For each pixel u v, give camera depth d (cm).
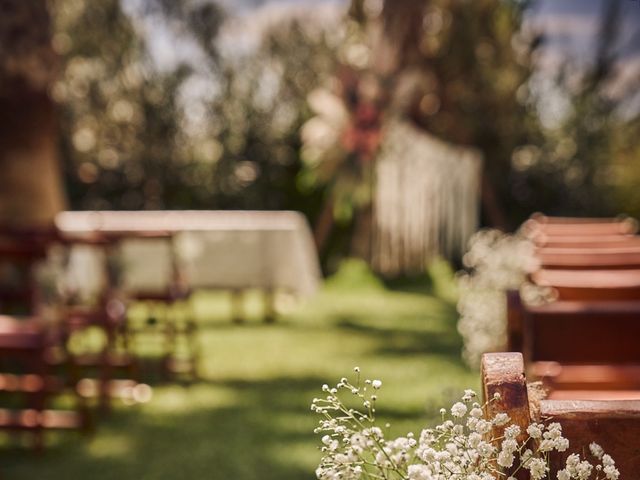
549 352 326
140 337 907
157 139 1481
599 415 157
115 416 616
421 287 1316
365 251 1359
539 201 1533
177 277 788
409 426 541
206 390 685
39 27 834
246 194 1459
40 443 528
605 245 569
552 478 156
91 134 1480
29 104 838
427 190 1382
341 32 1477
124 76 1473
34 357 523
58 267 733
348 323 988
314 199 1433
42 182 859
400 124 1344
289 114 1479
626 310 321
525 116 1522
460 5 1477
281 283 992
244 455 516
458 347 836
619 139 1471
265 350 834
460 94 1502
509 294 329
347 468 159
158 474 486
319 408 168
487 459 152
